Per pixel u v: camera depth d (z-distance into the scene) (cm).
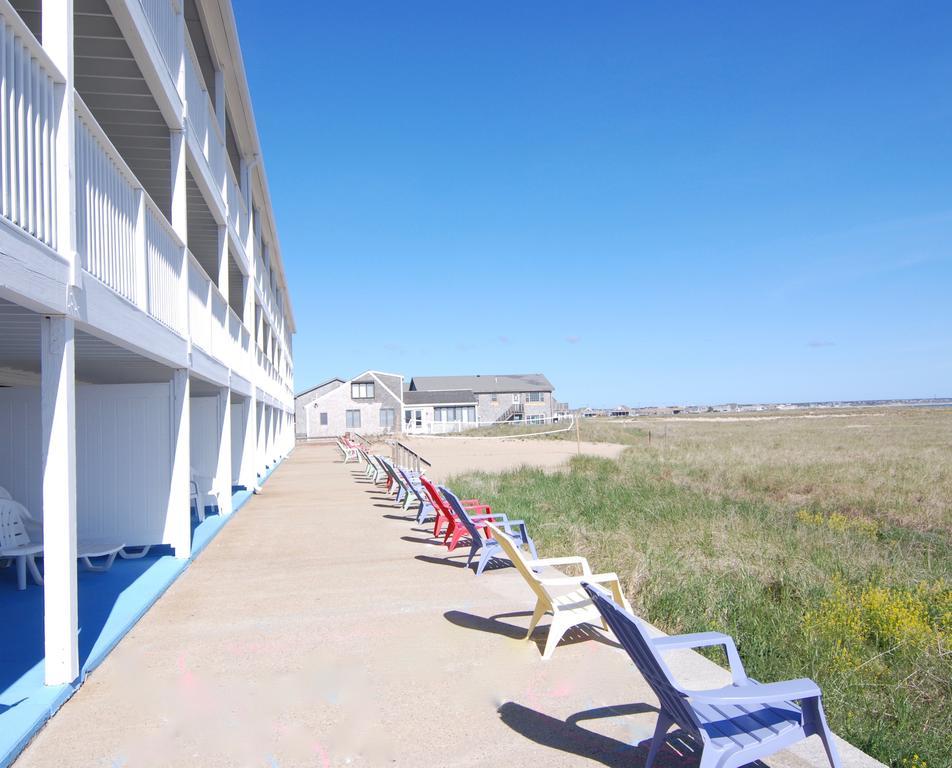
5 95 366
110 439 826
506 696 425
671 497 1250
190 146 894
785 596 659
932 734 395
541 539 912
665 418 8800
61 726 391
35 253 388
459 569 783
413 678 456
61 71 435
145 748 363
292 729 384
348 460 2769
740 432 4369
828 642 525
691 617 589
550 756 351
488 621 584
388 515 1218
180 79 844
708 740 292
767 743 298
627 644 329
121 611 597
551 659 489
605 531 959
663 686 308
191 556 841
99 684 452
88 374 974
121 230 582
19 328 529
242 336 1448
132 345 596
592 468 1916
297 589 701
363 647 519
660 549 832
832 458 2047
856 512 1187
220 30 1118
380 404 5953
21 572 682
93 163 512
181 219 831
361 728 384
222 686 446
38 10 712
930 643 518
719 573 724
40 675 450
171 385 830
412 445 3791
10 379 1008
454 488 1453
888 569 745
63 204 441
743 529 966
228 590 700
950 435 3581
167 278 759
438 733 377
